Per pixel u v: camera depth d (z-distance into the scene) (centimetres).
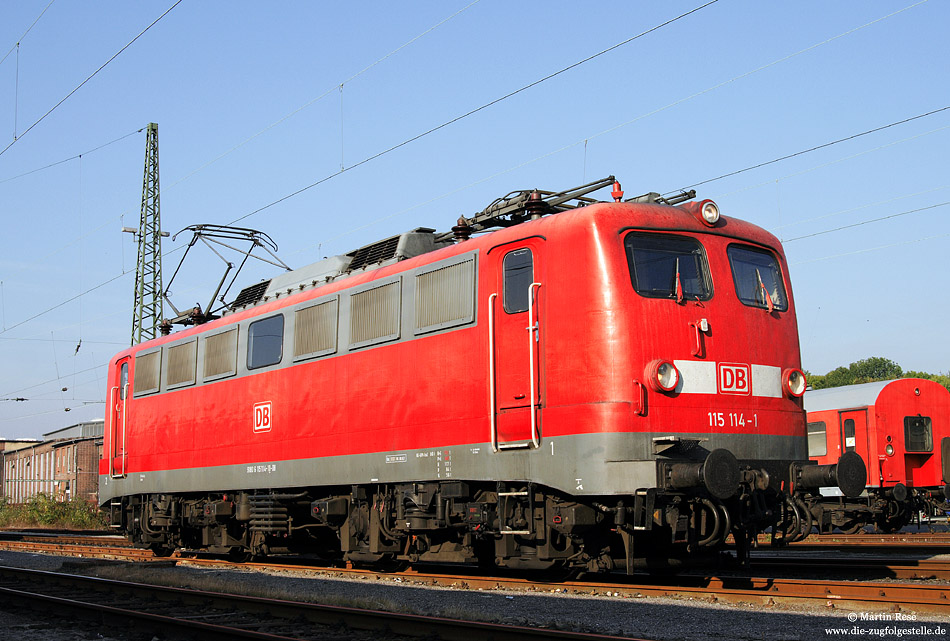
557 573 1336
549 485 1109
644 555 1192
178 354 1934
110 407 2214
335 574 1478
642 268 1114
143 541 2069
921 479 2261
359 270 1527
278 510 1611
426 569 1562
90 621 1055
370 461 1380
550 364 1125
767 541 2058
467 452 1217
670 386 1078
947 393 2280
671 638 851
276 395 1605
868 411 2203
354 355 1433
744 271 1195
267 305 1677
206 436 1798
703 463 1032
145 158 3981
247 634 868
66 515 4181
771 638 843
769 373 1175
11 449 8988
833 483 1122
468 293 1243
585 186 1270
